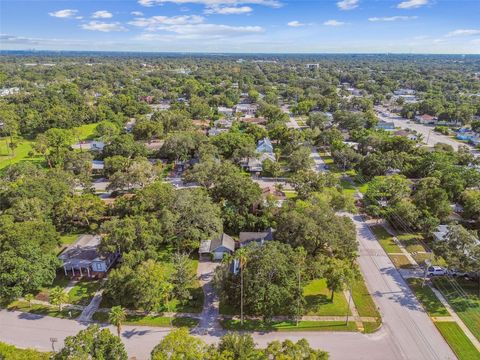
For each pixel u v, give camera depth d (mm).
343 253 52219
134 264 49531
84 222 66500
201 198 62375
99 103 165875
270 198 69062
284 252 47000
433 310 46031
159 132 119500
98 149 105562
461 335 41906
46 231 55406
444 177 76938
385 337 41719
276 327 43094
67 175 79062
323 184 76500
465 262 48062
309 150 100312
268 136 119312
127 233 52188
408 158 92000
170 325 43500
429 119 154625
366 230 66250
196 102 170250
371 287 50500
